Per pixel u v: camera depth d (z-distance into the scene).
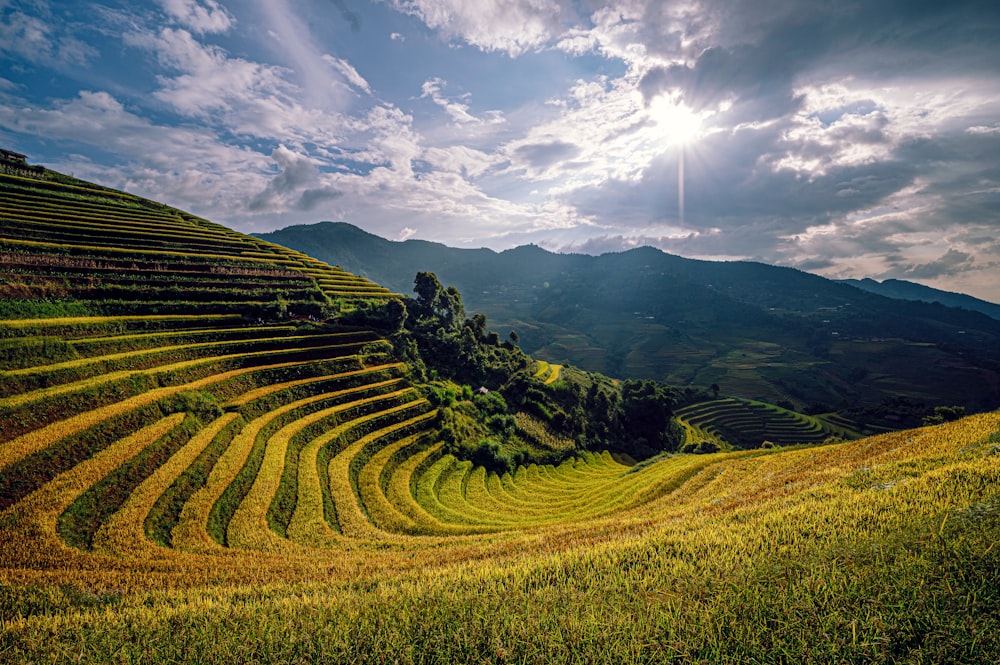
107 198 72.81
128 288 47.69
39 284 41.91
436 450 45.72
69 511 20.53
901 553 7.95
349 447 38.47
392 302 68.00
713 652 6.18
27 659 7.81
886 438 28.80
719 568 8.70
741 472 31.45
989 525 8.28
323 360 50.28
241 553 20.77
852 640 6.05
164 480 24.81
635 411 93.25
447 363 76.06
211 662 7.22
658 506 27.52
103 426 27.20
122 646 7.86
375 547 23.72
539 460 60.25
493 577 9.82
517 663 6.58
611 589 8.54
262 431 35.12
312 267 79.62
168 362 39.09
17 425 25.27
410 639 7.25
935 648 5.69
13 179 63.81
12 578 15.02
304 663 6.86
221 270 60.28
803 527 10.46
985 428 21.28
